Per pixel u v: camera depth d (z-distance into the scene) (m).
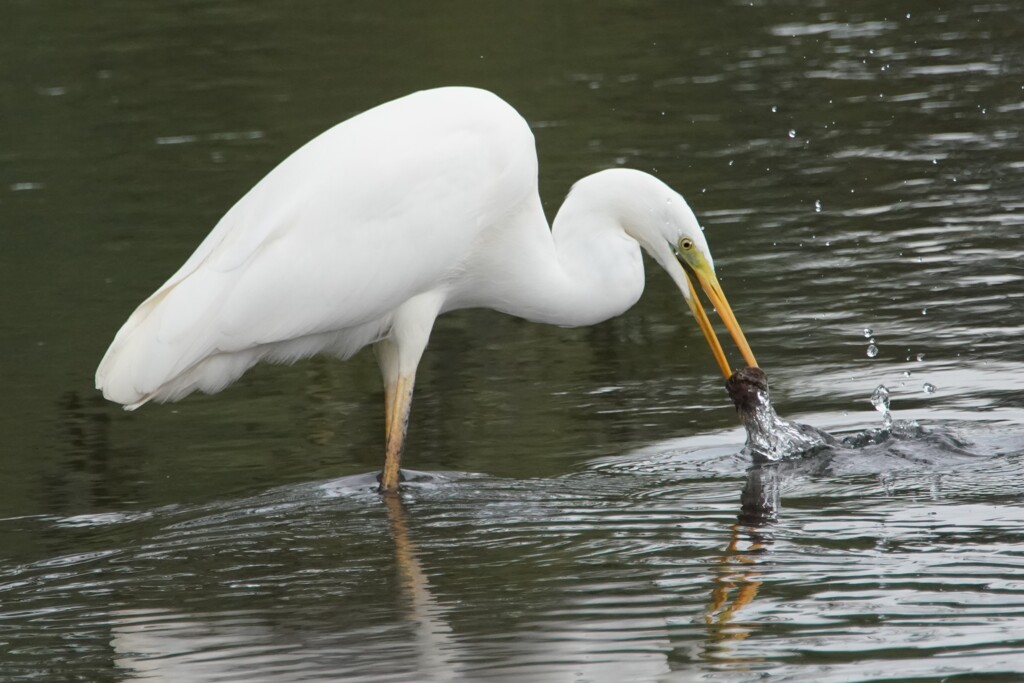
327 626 7.87
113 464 11.18
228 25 29.47
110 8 31.09
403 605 8.09
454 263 10.95
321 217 10.45
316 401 12.68
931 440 10.55
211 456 11.30
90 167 20.91
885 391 11.07
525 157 11.00
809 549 8.59
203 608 8.28
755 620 7.57
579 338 13.95
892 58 25.03
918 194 17.72
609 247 11.37
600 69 25.25
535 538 9.08
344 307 10.56
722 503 9.53
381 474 10.56
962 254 15.37
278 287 10.33
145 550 9.28
